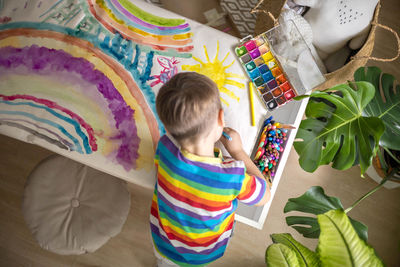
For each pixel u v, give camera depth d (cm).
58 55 103
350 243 74
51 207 118
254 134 102
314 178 164
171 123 74
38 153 163
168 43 106
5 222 154
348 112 105
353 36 128
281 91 104
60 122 99
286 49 106
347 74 128
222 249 99
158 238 100
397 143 111
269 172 111
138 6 109
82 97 101
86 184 122
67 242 116
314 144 109
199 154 81
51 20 106
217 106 75
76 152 98
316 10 129
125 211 121
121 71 103
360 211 161
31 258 152
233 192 83
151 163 98
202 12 171
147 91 102
